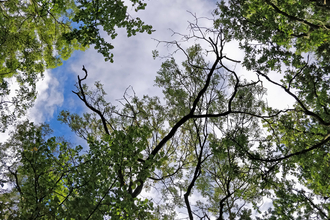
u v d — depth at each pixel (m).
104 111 7.94
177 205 7.64
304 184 8.64
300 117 9.34
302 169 8.36
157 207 6.81
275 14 8.59
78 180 4.83
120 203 4.60
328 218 7.33
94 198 4.71
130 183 5.87
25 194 4.43
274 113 8.65
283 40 8.45
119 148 4.61
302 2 7.75
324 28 7.60
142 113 8.38
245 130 8.12
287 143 8.70
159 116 8.55
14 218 4.11
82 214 4.23
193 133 8.85
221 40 8.03
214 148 6.61
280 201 8.02
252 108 8.62
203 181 8.02
